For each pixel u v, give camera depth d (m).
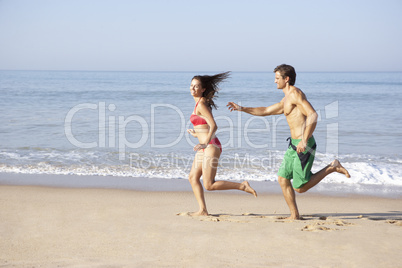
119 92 35.44
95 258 3.30
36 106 21.41
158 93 34.19
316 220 4.91
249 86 49.66
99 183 7.59
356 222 4.80
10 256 3.38
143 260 3.23
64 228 4.36
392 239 3.86
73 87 44.47
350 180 8.04
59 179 7.89
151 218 4.92
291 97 4.99
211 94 5.24
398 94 32.59
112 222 4.67
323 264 3.13
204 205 5.29
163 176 8.26
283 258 3.29
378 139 12.56
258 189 7.34
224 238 3.92
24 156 9.95
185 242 3.79
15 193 6.62
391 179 8.10
